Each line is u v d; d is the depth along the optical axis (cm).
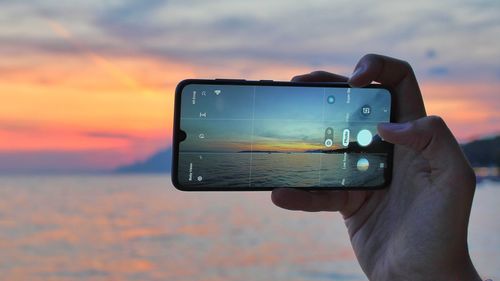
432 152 61
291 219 397
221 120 74
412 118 72
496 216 189
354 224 75
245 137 75
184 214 493
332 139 75
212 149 74
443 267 61
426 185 64
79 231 530
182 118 73
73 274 488
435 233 61
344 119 75
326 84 75
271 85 75
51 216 529
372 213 72
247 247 434
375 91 74
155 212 512
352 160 74
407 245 63
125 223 514
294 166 75
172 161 73
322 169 75
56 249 506
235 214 435
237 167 74
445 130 60
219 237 461
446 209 61
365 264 71
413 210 64
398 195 69
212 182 74
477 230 187
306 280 348
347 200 74
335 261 340
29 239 522
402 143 62
